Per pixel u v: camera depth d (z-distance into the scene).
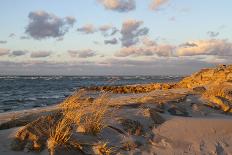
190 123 9.88
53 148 6.82
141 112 10.24
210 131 9.41
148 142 8.25
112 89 35.28
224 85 21.42
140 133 8.67
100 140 7.72
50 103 27.31
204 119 10.49
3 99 31.86
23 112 13.09
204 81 27.62
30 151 6.76
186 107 12.90
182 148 8.14
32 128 7.29
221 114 12.88
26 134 7.12
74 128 8.05
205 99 14.88
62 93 41.59
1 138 7.19
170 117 10.52
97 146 7.35
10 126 8.50
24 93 41.94
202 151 8.14
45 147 6.93
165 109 12.12
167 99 14.37
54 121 7.96
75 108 9.59
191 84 29.08
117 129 8.52
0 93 41.69
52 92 43.91
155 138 8.52
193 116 11.98
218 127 9.76
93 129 8.02
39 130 7.32
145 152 7.65
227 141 8.90
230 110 13.31
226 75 25.84
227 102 13.92
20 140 7.00
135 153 7.51
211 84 24.94
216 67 28.66
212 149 8.32
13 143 6.90
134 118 9.55
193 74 30.97
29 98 33.28
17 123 8.65
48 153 6.74
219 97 14.40
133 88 34.88
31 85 67.12
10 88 54.91
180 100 14.18
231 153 8.26
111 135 8.14
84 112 9.18
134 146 7.81
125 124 8.89
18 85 66.56
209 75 27.94
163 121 9.95
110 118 9.16
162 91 23.09
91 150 7.27
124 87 36.16
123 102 14.44
